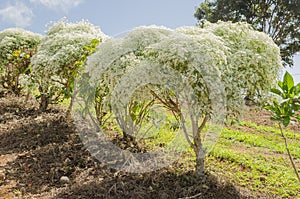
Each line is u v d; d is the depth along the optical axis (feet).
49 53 17.72
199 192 10.48
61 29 19.81
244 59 10.33
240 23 11.84
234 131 20.18
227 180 11.57
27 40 24.59
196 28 10.99
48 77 18.04
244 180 12.05
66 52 16.48
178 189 10.39
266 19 54.39
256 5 53.98
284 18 53.31
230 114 10.75
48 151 13.53
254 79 10.30
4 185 10.79
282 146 17.62
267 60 10.67
